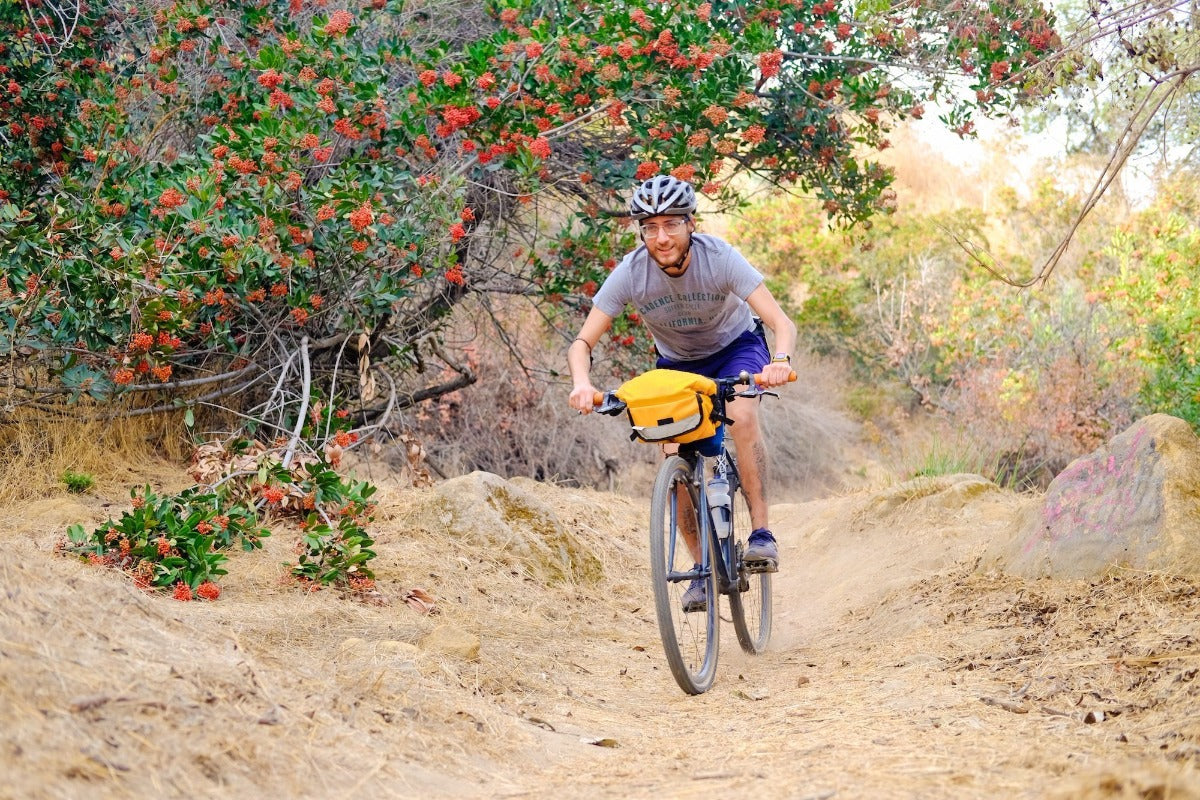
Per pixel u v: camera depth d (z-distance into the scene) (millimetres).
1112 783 2189
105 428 6918
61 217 5910
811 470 14172
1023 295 13586
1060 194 16422
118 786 2004
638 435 3961
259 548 4992
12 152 7250
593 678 4324
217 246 6273
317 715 2742
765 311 4168
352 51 7035
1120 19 5383
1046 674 3566
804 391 15328
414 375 10234
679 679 3986
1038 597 4609
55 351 6555
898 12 7777
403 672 3426
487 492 6234
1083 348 12641
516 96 7141
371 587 4883
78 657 2479
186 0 7328
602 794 2580
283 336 7566
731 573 4504
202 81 7613
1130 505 4781
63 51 7438
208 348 7000
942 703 3391
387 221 6461
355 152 7246
